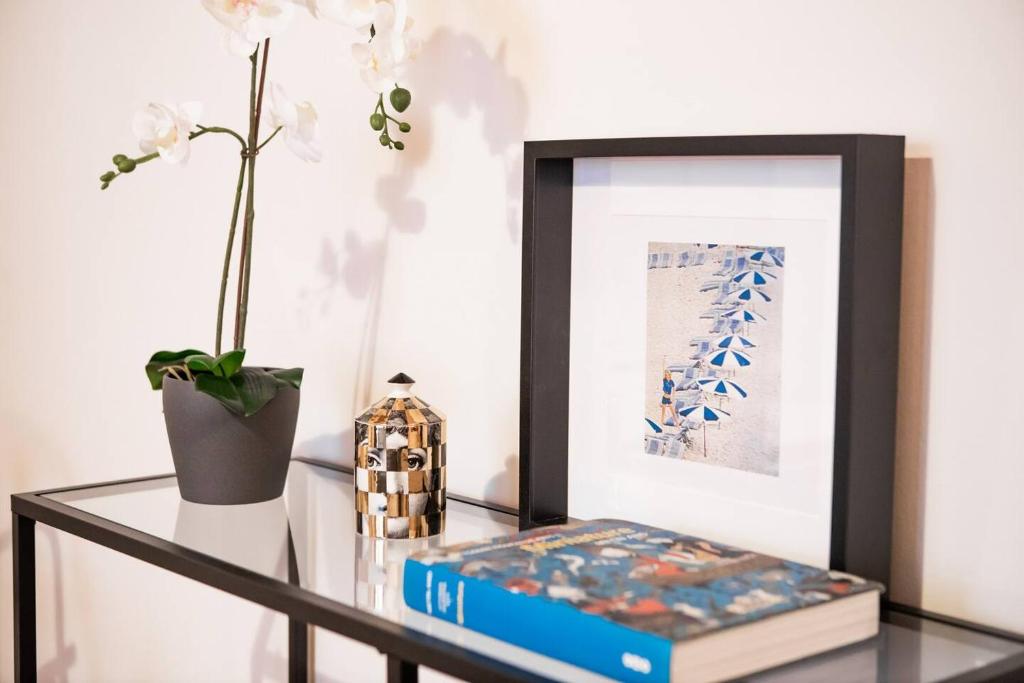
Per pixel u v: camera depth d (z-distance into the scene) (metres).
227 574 1.03
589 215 1.14
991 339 0.90
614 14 1.14
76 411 1.91
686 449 1.07
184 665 1.77
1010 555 0.90
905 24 0.94
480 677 0.81
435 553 0.94
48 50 1.89
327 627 0.93
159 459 1.76
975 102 0.90
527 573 0.88
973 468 0.91
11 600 2.06
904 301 0.95
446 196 1.32
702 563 0.91
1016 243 0.88
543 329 1.14
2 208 2.03
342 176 1.44
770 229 0.99
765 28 1.03
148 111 1.21
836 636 0.84
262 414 1.25
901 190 0.92
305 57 1.47
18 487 2.05
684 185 1.05
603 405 1.14
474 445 1.31
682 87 1.09
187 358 1.23
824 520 0.97
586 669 0.79
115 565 1.87
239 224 1.58
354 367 1.45
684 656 0.75
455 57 1.29
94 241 1.84
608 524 1.04
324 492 1.33
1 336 2.06
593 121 1.17
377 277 1.41
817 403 0.97
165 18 1.67
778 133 1.02
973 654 0.84
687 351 1.06
